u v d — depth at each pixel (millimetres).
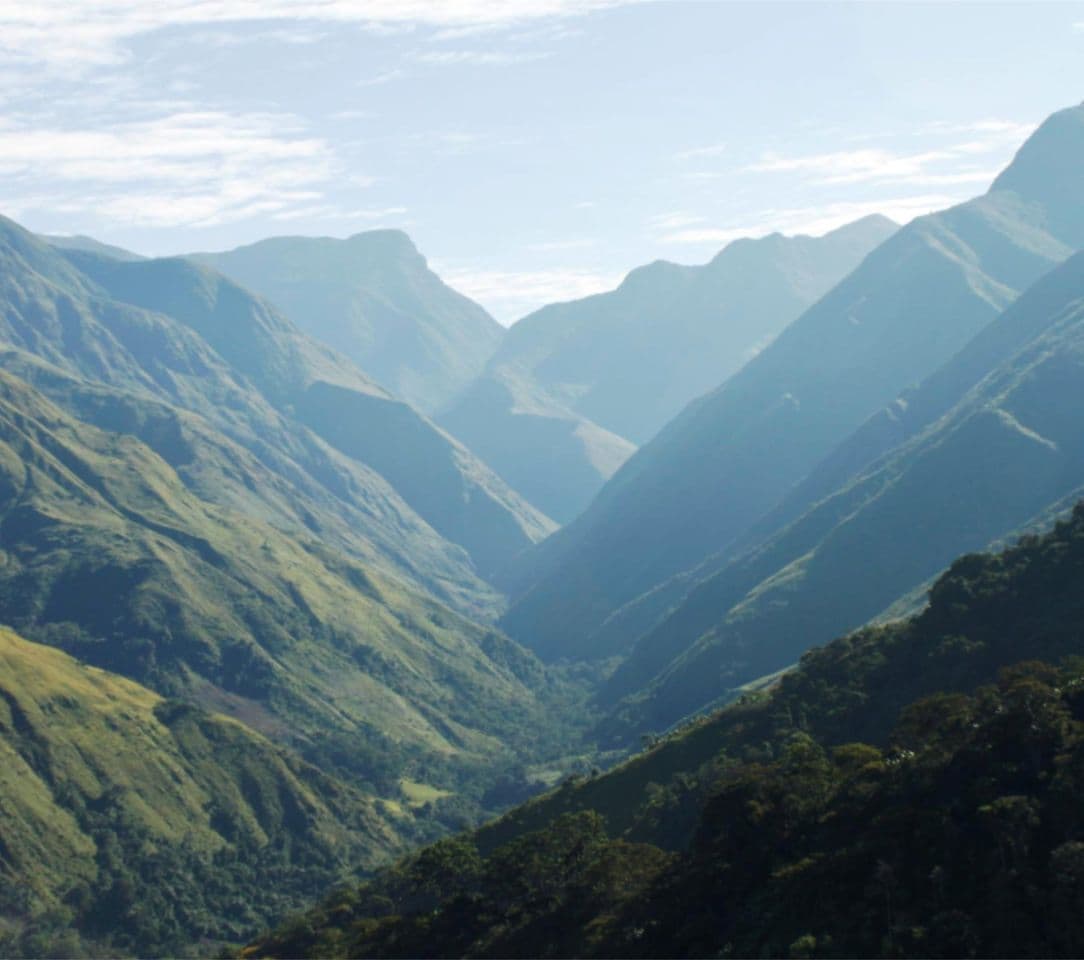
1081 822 101438
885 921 101812
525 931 135625
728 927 115375
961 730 121375
